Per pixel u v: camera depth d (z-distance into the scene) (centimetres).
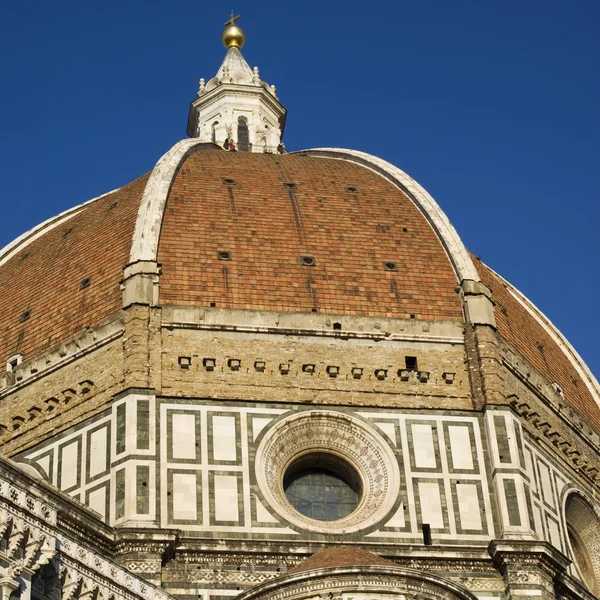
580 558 11512
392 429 10825
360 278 11519
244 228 11675
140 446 10319
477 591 10162
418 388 11075
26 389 11188
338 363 11044
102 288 11419
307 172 12662
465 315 11456
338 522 10394
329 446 10775
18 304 12006
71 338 11212
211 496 10238
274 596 9100
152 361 10756
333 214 12025
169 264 11269
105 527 9738
